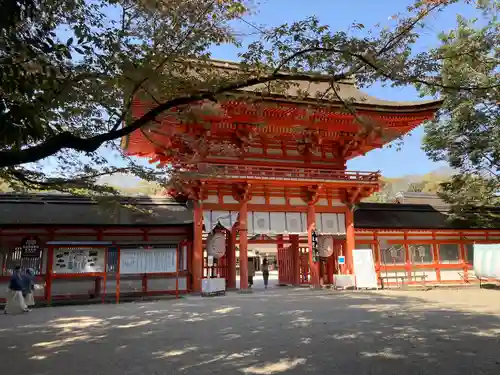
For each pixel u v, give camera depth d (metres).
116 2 8.22
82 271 18.80
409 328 10.63
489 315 12.98
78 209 22.86
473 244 29.31
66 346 9.04
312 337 9.60
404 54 8.22
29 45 5.82
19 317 14.11
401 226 27.55
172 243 20.19
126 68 7.73
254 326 11.30
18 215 21.22
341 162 27.48
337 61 8.45
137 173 14.78
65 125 11.41
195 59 9.95
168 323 12.10
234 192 24.09
